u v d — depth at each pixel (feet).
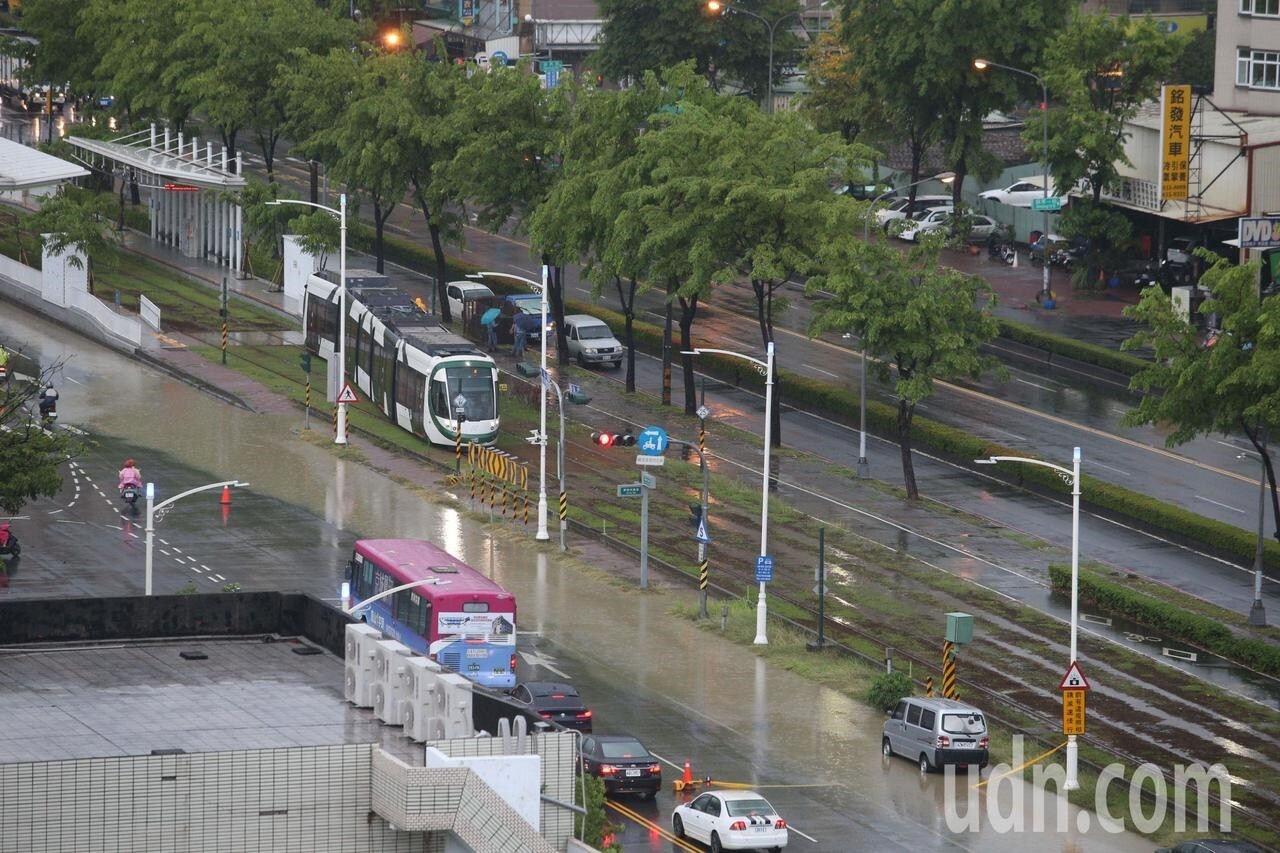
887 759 294.46
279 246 584.81
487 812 154.10
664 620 349.82
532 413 474.08
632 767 273.54
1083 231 564.71
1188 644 341.82
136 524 390.21
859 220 450.30
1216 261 372.38
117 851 152.15
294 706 185.26
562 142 515.09
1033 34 595.88
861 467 431.02
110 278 586.45
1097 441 448.65
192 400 479.00
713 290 580.30
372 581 329.52
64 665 196.54
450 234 551.59
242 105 618.03
